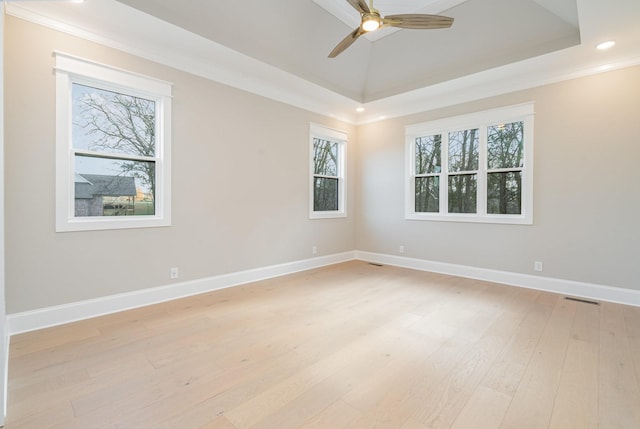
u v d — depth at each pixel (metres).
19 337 2.46
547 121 3.81
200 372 2.00
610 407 1.67
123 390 1.80
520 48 3.52
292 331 2.64
